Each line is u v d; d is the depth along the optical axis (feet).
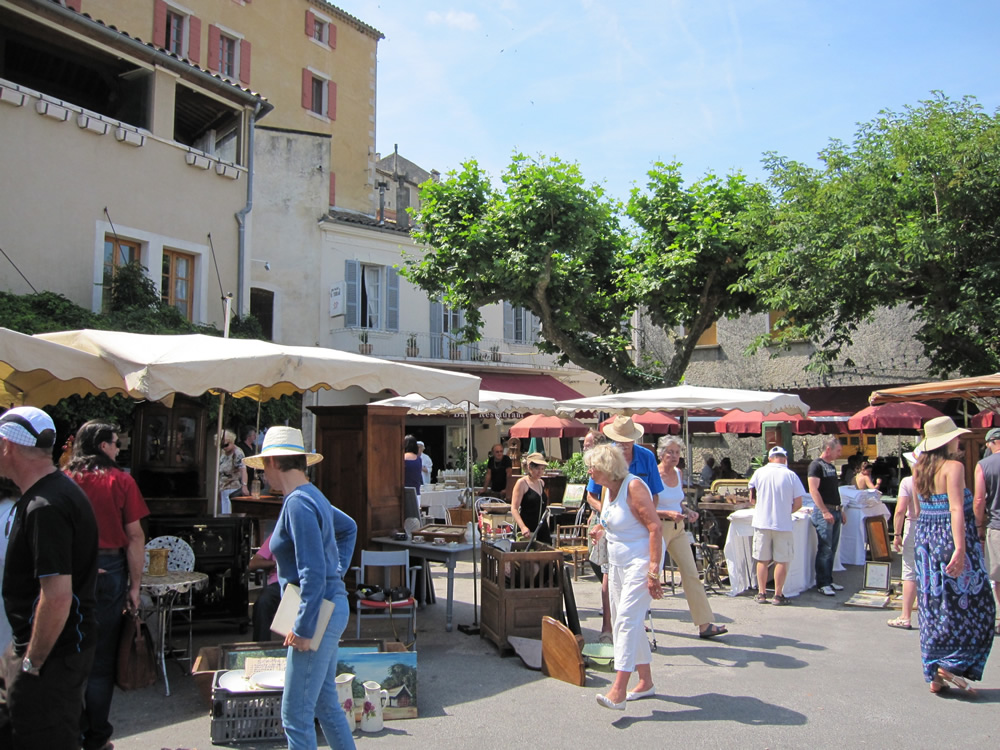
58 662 10.13
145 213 48.75
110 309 45.96
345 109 92.53
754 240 56.03
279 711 15.17
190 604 21.43
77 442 15.74
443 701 17.71
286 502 12.38
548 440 84.48
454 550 24.25
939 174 48.78
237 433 50.21
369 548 26.40
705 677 19.58
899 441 64.85
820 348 71.61
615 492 17.92
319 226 70.23
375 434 27.07
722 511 37.06
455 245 55.52
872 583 30.37
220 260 53.21
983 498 23.70
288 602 12.39
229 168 53.67
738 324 77.92
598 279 61.93
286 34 85.92
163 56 49.08
